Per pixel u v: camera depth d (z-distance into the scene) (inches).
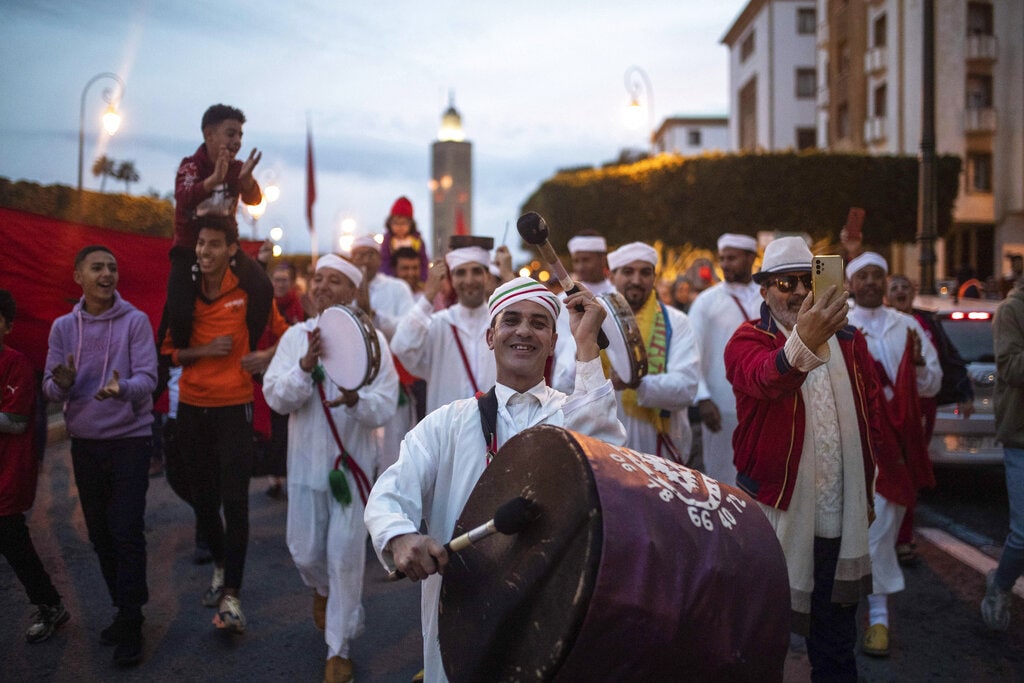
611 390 111.0
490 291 223.6
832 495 153.6
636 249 210.5
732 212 1037.8
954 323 334.3
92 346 193.8
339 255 204.4
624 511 79.0
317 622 192.9
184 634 201.9
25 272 246.8
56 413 462.0
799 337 135.3
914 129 1182.9
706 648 79.2
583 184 1131.9
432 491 108.7
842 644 155.3
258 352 207.3
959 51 1145.4
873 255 240.1
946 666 185.2
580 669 76.3
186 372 208.5
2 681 175.9
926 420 257.0
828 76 1455.5
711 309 265.0
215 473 215.8
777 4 1800.0
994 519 302.2
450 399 220.5
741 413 157.4
